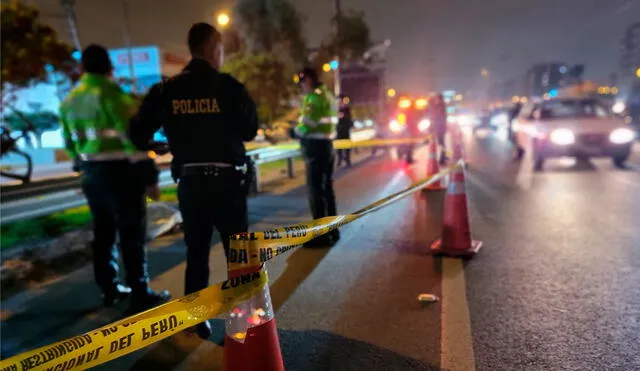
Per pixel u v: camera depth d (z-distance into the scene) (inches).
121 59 1577.3
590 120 474.0
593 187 357.4
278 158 442.0
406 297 157.9
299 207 325.1
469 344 125.6
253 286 69.9
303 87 219.8
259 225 271.9
